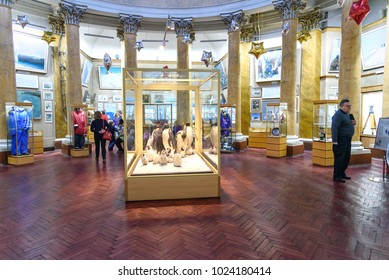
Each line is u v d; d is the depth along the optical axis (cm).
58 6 1051
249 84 1304
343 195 492
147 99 617
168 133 551
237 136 1124
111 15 1142
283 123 945
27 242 318
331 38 1091
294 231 345
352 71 729
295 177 636
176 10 1179
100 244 313
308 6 1066
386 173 643
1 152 798
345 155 594
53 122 1175
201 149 608
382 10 916
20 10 1047
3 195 502
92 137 1504
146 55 1789
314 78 1102
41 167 766
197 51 1833
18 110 795
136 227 360
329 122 751
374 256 282
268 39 1272
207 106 541
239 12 1088
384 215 396
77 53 999
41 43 1114
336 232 341
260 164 812
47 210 424
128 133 484
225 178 632
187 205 445
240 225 365
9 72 805
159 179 468
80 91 1008
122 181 606
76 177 645
